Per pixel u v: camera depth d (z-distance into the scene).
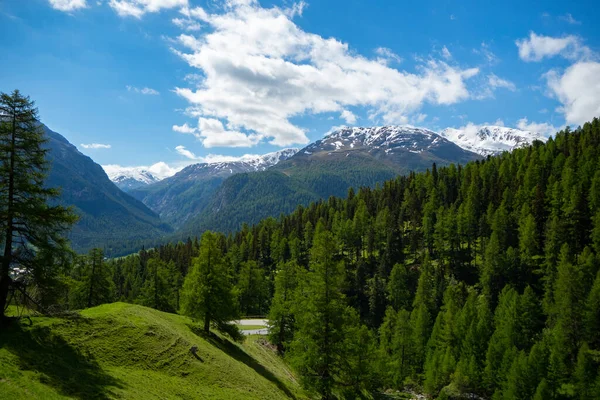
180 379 28.91
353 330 32.84
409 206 136.12
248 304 92.69
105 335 29.64
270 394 33.31
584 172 102.56
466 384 61.84
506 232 101.44
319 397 39.44
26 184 22.91
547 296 75.62
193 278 45.38
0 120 22.64
